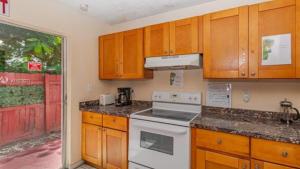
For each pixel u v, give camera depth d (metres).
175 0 2.22
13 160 2.18
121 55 2.64
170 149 1.89
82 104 2.66
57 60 2.52
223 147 1.60
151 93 2.73
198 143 1.73
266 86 1.94
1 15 1.82
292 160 1.31
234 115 2.08
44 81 2.40
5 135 2.07
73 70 2.55
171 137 1.88
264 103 1.95
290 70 1.55
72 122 2.54
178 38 2.14
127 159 2.21
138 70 2.48
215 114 2.15
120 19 2.88
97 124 2.47
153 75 2.69
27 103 2.25
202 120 1.85
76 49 2.58
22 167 2.25
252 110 2.00
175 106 2.46
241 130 1.50
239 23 1.78
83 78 2.69
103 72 2.86
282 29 1.58
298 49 1.52
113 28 3.12
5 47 2.00
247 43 1.74
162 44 2.26
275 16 1.62
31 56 2.25
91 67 2.81
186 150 1.78
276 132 1.44
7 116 2.07
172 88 2.54
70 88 2.52
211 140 1.66
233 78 1.93
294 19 1.54
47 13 2.21
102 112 2.38
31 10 2.06
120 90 2.83
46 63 2.42
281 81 1.86
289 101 1.79
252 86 2.01
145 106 2.74
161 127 1.92
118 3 2.31
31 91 2.28
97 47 2.90
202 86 2.32
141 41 2.44
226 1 2.16
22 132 2.23
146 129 2.04
